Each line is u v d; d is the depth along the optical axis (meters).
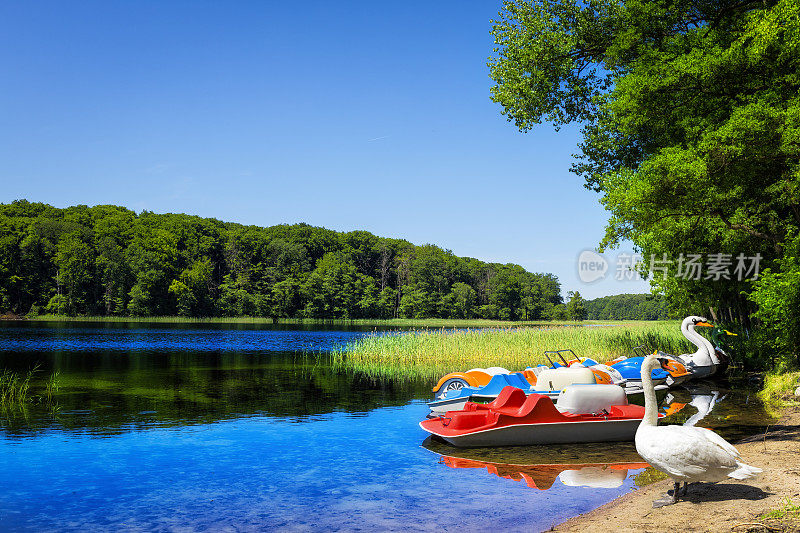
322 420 11.85
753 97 13.97
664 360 16.64
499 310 142.62
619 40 18.09
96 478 7.55
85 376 19.34
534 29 19.98
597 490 6.94
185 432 10.58
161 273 103.12
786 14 12.30
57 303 98.31
